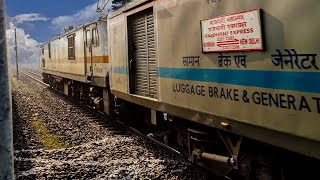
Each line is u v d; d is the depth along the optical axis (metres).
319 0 2.39
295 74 2.63
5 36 1.82
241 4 3.24
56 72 20.61
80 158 6.64
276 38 2.81
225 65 3.57
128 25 6.89
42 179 5.51
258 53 3.04
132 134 8.60
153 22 5.79
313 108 2.48
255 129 3.23
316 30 2.43
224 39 3.54
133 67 6.85
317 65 2.43
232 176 4.51
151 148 7.11
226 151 4.55
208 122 4.10
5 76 1.82
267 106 2.96
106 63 10.35
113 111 10.23
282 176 3.48
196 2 4.11
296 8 2.59
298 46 2.59
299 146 2.71
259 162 3.79
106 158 6.57
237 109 3.40
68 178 5.54
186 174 5.41
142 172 5.61
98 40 10.84
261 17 2.97
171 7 4.82
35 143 8.09
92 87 12.48
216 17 3.68
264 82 2.98
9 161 1.84
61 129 9.66
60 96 19.30
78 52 14.04
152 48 5.88
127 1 7.23
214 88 3.81
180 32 4.58
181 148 5.69
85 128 9.78
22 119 11.38
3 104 1.81
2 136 1.82
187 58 4.41
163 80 5.23
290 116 2.71
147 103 6.14
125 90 7.18
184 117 4.76
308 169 3.25
